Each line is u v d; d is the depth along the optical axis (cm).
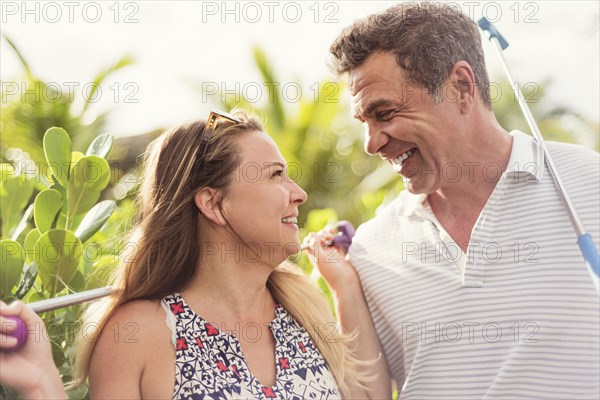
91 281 219
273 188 195
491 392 208
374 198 432
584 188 214
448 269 219
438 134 214
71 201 213
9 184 221
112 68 705
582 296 206
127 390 184
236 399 185
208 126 195
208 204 194
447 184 219
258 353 196
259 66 769
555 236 210
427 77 211
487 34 236
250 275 196
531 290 209
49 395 168
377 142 219
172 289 195
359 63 216
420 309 220
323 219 341
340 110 782
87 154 222
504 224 215
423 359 219
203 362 187
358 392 221
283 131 764
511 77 230
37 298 208
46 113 686
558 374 205
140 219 205
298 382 195
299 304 206
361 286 235
